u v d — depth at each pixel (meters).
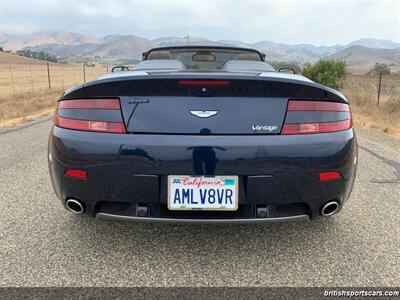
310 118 2.24
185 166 2.18
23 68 84.44
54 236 2.83
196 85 2.16
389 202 3.59
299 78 2.47
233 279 2.28
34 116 11.01
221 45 4.48
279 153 2.18
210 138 2.18
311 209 2.32
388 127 8.69
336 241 2.78
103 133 2.23
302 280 2.27
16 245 2.68
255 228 3.00
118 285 2.21
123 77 2.19
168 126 2.20
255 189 2.21
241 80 2.14
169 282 2.24
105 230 2.94
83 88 2.23
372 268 2.41
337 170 2.27
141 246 2.69
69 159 2.27
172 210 2.27
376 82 30.38
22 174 4.48
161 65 3.21
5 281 2.23
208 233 2.91
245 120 2.20
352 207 3.46
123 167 2.20
